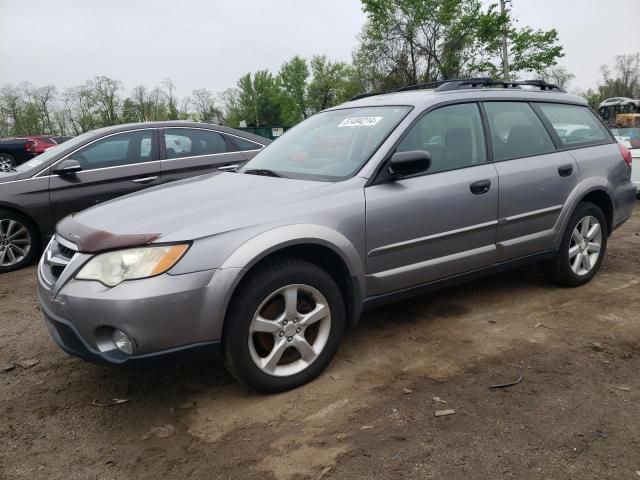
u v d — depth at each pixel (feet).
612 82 229.04
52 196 20.17
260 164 13.57
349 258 10.75
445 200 12.08
